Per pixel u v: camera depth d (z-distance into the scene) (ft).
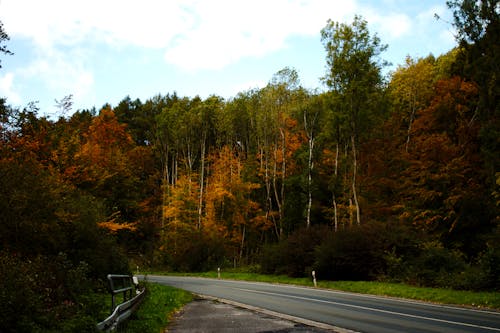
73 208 66.80
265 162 191.31
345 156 137.18
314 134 164.45
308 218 147.74
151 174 222.69
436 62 159.74
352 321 41.47
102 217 82.94
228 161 194.18
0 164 48.80
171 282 110.42
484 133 91.15
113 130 168.66
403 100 142.10
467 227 105.29
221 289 86.33
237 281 113.50
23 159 55.01
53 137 75.15
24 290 26.25
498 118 93.35
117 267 73.20
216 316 47.57
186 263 166.61
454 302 57.00
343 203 157.48
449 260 80.28
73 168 81.30
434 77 143.95
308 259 107.86
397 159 130.41
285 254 114.42
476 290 64.03
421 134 125.90
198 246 166.71
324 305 55.47
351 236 95.40
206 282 109.70
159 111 269.44
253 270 138.62
